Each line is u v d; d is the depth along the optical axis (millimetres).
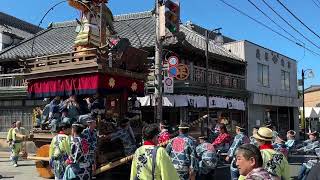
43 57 12125
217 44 28000
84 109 11516
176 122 21172
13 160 15508
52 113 11789
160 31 13164
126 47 11836
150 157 5168
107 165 9586
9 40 28266
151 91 18594
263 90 28922
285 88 32531
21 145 15594
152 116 20984
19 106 23094
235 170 8648
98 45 12453
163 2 13133
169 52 19906
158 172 5137
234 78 25516
